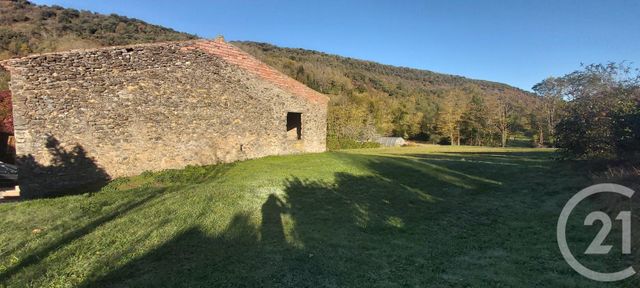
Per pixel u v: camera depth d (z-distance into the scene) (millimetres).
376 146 39625
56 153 12281
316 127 19938
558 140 12195
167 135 14375
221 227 6367
